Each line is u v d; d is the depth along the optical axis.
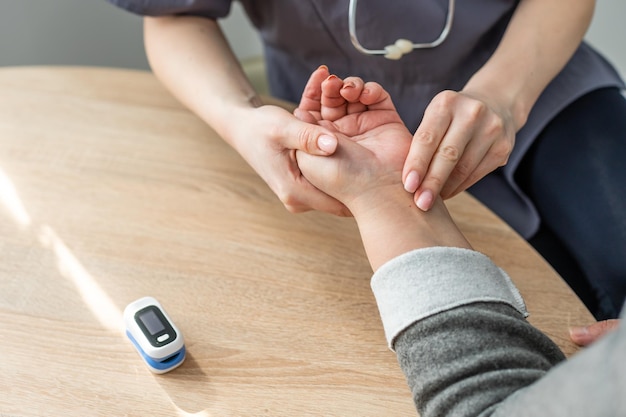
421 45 0.95
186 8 0.95
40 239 0.81
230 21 1.51
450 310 0.62
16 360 0.70
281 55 1.09
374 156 0.76
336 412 0.67
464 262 0.66
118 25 1.39
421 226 0.71
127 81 1.02
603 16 1.52
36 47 1.34
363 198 0.74
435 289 0.64
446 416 0.58
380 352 0.72
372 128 0.80
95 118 0.95
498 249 0.81
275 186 0.81
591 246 0.94
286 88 1.15
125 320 0.71
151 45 0.97
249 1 1.03
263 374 0.70
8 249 0.79
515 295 0.67
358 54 0.98
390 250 0.70
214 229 0.82
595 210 0.94
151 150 0.91
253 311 0.75
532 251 0.81
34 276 0.77
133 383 0.69
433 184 0.73
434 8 0.93
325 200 0.78
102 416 0.67
